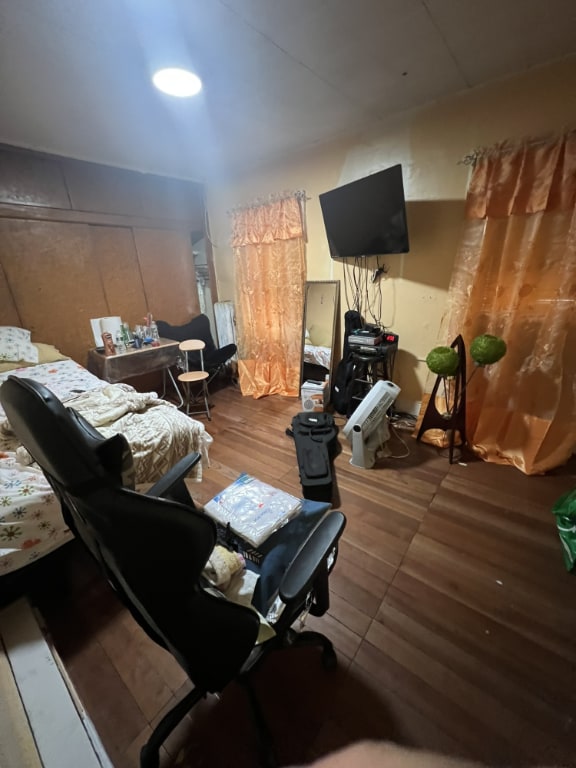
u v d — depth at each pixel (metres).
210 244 3.83
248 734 0.94
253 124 2.22
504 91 1.81
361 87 1.82
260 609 0.94
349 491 1.94
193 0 1.16
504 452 2.16
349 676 1.07
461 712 0.97
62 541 1.25
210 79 1.68
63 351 2.88
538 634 1.17
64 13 1.20
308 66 1.61
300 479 2.02
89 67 1.54
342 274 2.84
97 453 0.51
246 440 2.59
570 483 1.92
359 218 2.32
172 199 3.43
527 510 1.74
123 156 2.77
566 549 1.44
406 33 1.41
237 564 0.97
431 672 1.07
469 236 2.03
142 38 1.36
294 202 2.83
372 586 1.36
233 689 1.05
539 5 1.27
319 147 2.60
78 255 2.86
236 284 3.52
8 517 1.11
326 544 0.80
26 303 2.63
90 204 2.86
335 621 1.23
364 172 2.44
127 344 2.94
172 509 0.55
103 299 3.08
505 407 2.13
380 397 2.13
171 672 1.10
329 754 0.90
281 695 1.02
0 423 1.42
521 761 0.87
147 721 0.98
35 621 1.24
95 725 0.97
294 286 3.09
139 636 1.20
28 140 2.38
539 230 1.80
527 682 1.04
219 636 0.70
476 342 1.89
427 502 1.83
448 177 2.12
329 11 1.26
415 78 1.76
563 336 1.81
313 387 2.92
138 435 1.48
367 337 2.50
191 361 3.37
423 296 2.46
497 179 1.87
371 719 0.96
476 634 1.18
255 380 3.58
